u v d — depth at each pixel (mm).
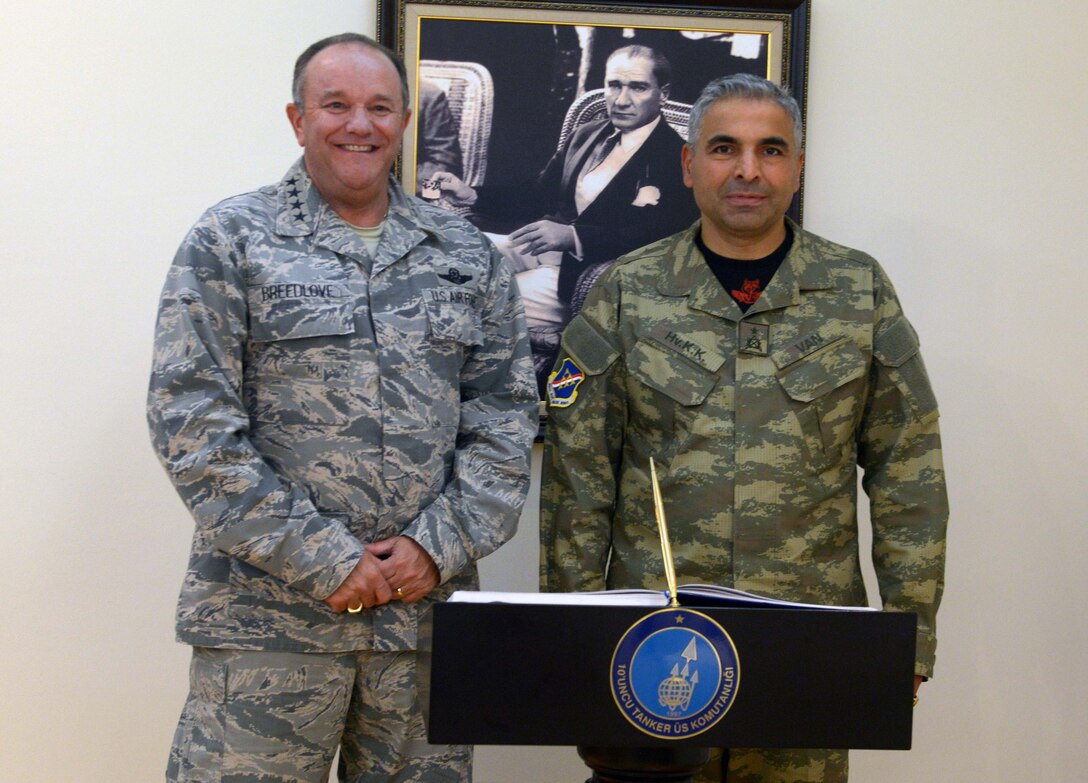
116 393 2545
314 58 2053
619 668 1253
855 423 2166
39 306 2521
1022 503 2703
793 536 2086
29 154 2514
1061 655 2707
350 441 1941
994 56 2695
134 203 2541
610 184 2607
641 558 2127
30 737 2521
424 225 2105
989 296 2695
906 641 1276
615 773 1366
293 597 1905
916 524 2139
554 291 2602
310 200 2045
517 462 2064
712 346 2135
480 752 2621
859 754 2688
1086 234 2709
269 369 1951
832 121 2666
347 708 1976
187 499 1847
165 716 2559
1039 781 2701
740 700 1263
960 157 2689
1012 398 2701
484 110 2578
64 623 2533
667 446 2137
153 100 2543
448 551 1949
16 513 2520
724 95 2162
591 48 2596
